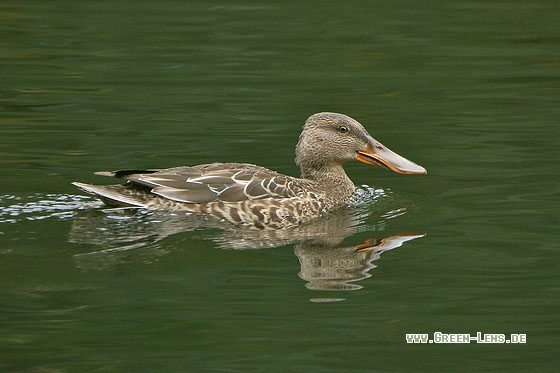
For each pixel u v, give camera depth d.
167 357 9.88
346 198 15.21
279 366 9.75
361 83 21.45
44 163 16.02
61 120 18.48
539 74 22.17
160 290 11.38
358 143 15.41
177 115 18.98
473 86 21.31
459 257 12.52
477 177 15.78
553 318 10.73
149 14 27.05
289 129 18.20
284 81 21.55
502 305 11.07
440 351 10.05
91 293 11.23
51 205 13.98
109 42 24.42
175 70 22.27
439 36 25.22
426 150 17.16
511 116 19.11
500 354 10.02
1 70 21.94
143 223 13.40
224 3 28.34
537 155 16.80
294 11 27.48
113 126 18.20
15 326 10.44
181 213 13.70
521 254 12.56
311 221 14.27
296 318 10.74
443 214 14.23
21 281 11.46
